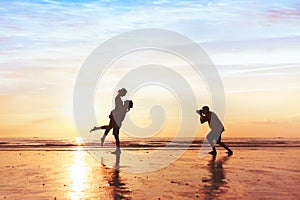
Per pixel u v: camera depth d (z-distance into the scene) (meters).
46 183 9.69
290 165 13.61
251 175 11.12
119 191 8.68
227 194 8.35
